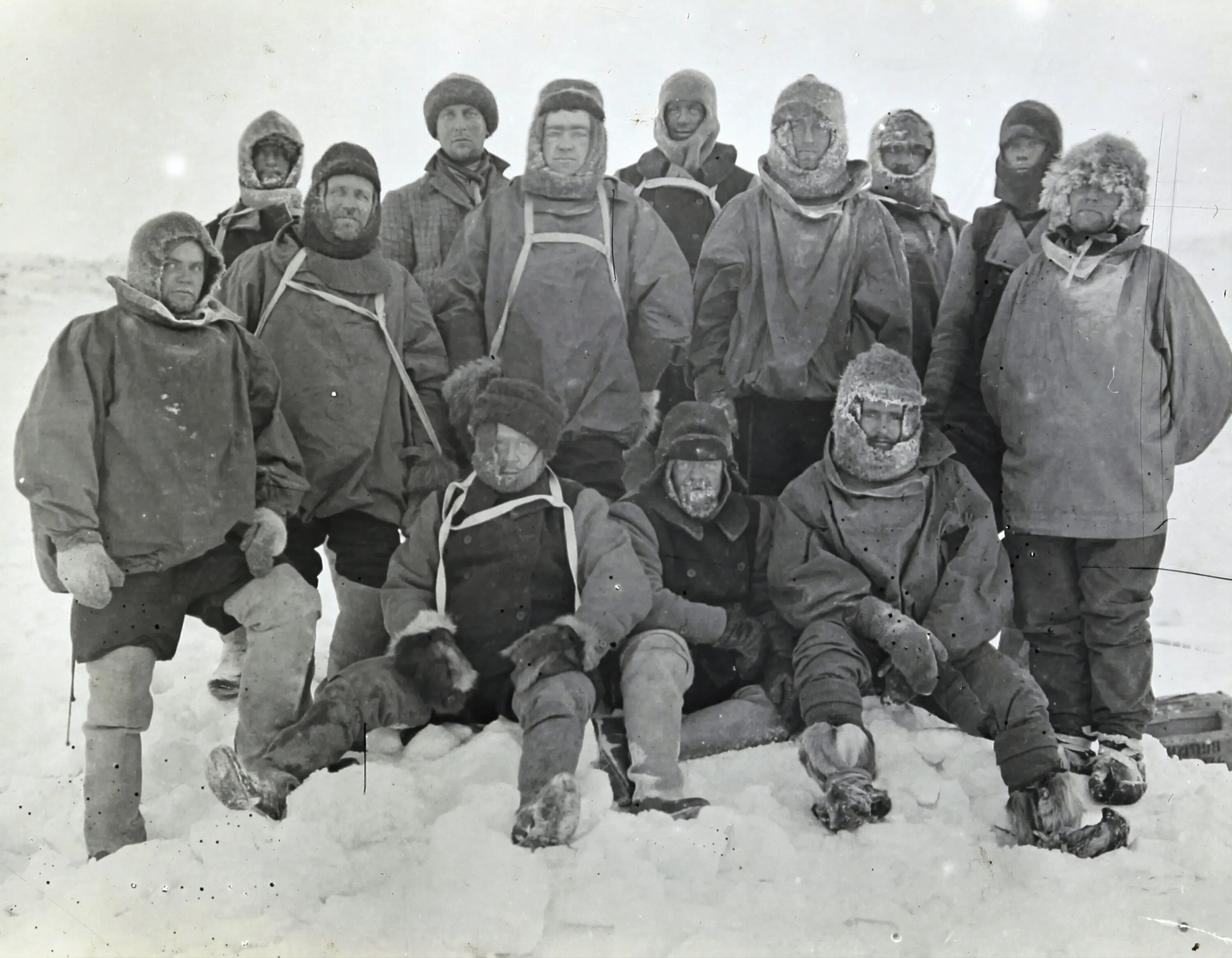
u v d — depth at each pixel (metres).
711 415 3.98
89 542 3.67
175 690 3.95
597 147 4.06
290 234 4.01
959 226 4.17
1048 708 4.03
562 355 4.05
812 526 4.04
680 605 3.97
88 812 3.71
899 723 4.02
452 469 4.01
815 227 4.12
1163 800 3.99
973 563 4.04
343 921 3.54
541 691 3.83
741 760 3.93
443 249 4.06
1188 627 4.29
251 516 3.81
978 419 4.19
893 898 3.62
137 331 3.74
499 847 3.63
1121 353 4.10
